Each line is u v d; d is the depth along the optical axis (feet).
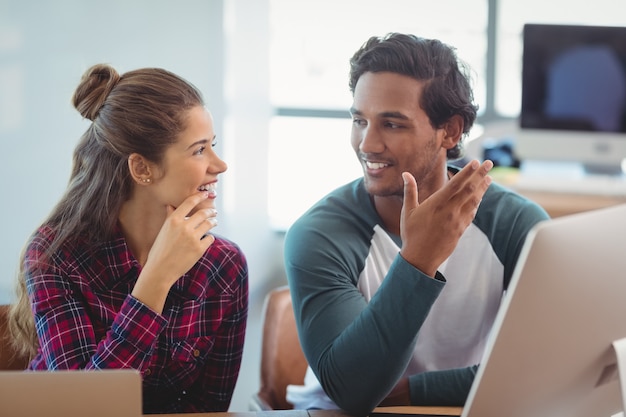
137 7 14.19
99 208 7.16
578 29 14.20
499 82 16.89
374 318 6.33
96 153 7.14
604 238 4.94
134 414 4.96
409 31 16.65
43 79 13.67
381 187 7.14
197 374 7.62
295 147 17.10
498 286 7.55
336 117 16.97
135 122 6.80
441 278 6.29
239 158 14.83
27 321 7.42
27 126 13.66
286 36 16.79
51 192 13.84
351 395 6.47
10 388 4.91
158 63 14.42
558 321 5.01
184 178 6.87
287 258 7.32
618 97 14.24
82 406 4.93
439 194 6.12
